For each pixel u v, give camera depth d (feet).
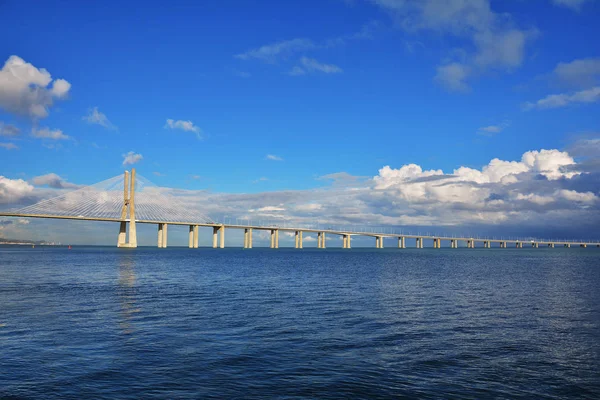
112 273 236.63
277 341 78.54
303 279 205.36
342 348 74.02
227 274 233.35
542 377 60.18
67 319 98.68
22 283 180.24
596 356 70.49
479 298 139.44
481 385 56.90
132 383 56.18
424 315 106.83
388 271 265.34
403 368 63.36
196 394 52.65
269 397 51.88
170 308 115.24
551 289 166.30
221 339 79.71
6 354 68.90
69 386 55.01
